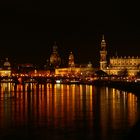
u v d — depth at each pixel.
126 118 138.38
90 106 181.12
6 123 129.88
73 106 181.75
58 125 125.62
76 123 129.25
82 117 142.88
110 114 150.00
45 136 109.50
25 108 173.38
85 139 105.44
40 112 158.25
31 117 143.62
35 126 124.00
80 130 117.00
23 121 134.12
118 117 141.12
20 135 110.88
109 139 104.81
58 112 158.12
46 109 169.00
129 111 158.62
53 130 117.38
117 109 166.75
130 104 188.50
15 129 119.19
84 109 168.12
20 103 198.38
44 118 140.88
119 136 107.88
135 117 140.62
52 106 182.25
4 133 113.50
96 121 132.75
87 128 119.88
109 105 185.12
